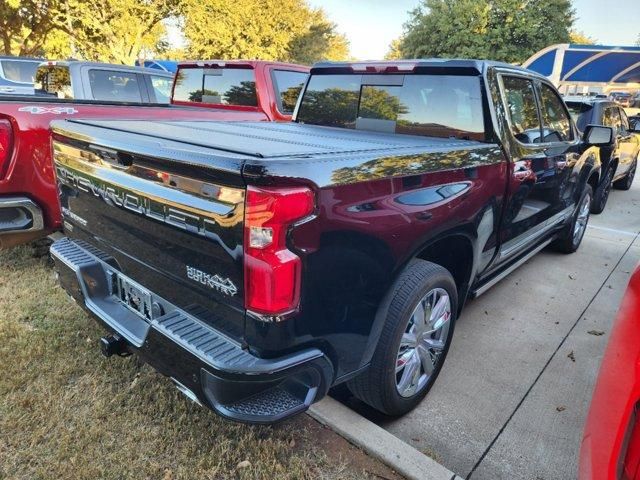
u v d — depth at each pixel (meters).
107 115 4.41
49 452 2.23
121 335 2.29
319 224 1.78
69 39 22.31
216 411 1.84
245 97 6.11
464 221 2.66
